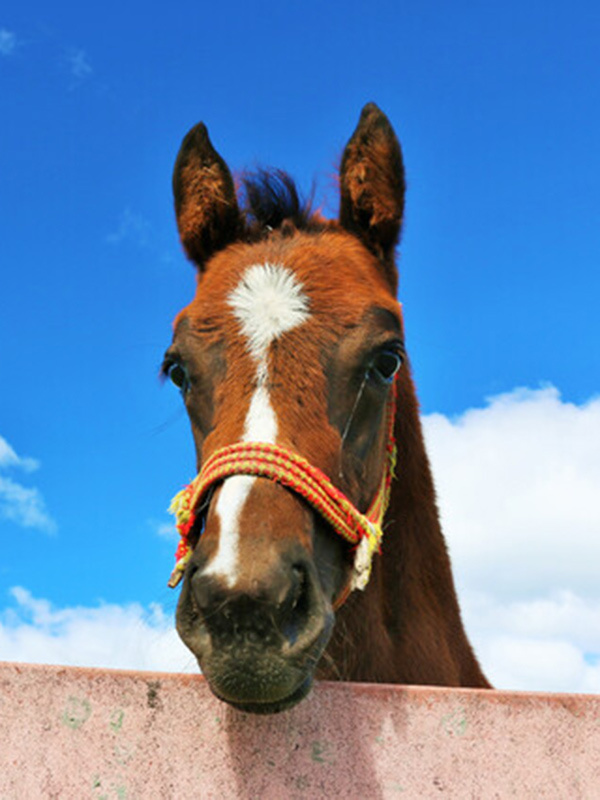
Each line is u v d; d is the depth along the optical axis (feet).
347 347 9.99
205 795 8.18
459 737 8.42
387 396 10.93
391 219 12.26
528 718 8.55
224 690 7.69
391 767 8.29
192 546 9.78
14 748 8.17
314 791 8.18
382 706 8.48
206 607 7.71
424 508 13.24
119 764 8.22
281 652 7.73
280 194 12.71
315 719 8.39
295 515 8.58
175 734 8.34
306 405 9.49
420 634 12.58
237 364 9.75
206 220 12.37
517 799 8.27
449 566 13.82
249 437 9.07
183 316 10.78
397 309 11.08
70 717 8.30
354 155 12.46
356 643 11.49
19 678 8.36
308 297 10.21
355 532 9.52
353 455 9.98
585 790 8.37
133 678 8.48
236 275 10.69
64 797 8.08
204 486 8.95
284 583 7.88
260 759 8.26
